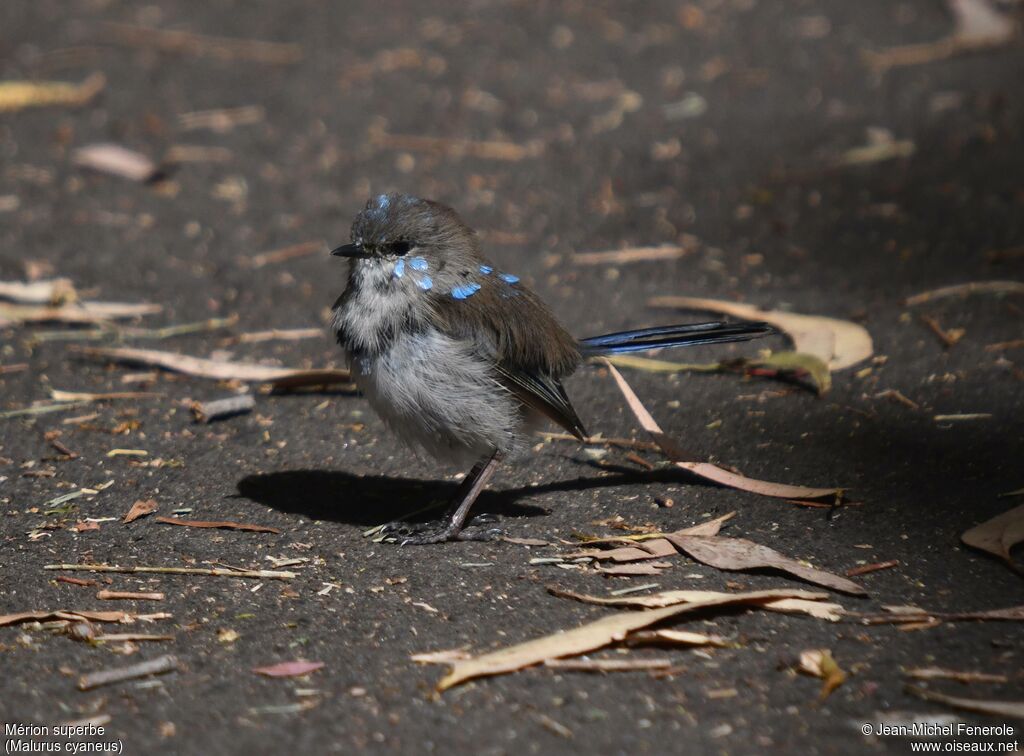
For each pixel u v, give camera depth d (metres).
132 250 15.76
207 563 8.91
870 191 16.94
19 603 8.28
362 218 9.37
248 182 17.81
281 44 22.45
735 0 24.28
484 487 10.29
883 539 9.07
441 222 9.52
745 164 18.03
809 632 7.77
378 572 8.75
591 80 20.95
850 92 20.08
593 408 11.72
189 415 11.64
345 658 7.56
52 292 14.36
